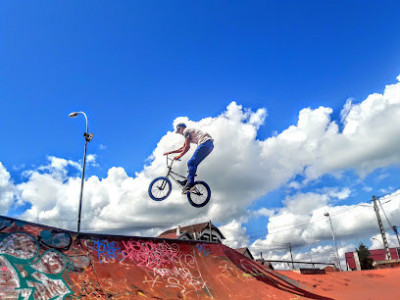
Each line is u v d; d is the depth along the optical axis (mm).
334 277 16203
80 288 7391
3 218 7512
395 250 41906
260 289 11336
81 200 14469
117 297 7672
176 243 11469
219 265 11836
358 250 43031
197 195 16484
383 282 15938
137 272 9086
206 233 38062
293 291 12102
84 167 15297
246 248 37625
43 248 7738
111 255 9141
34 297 6508
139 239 10438
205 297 9477
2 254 6918
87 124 16047
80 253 8422
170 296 8750
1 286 6363
